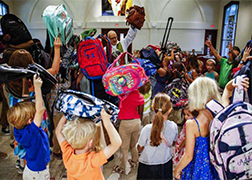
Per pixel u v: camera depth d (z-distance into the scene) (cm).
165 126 170
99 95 237
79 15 868
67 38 215
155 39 888
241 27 702
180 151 171
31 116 155
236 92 145
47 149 170
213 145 126
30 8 880
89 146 129
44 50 264
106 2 877
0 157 276
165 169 173
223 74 301
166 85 328
